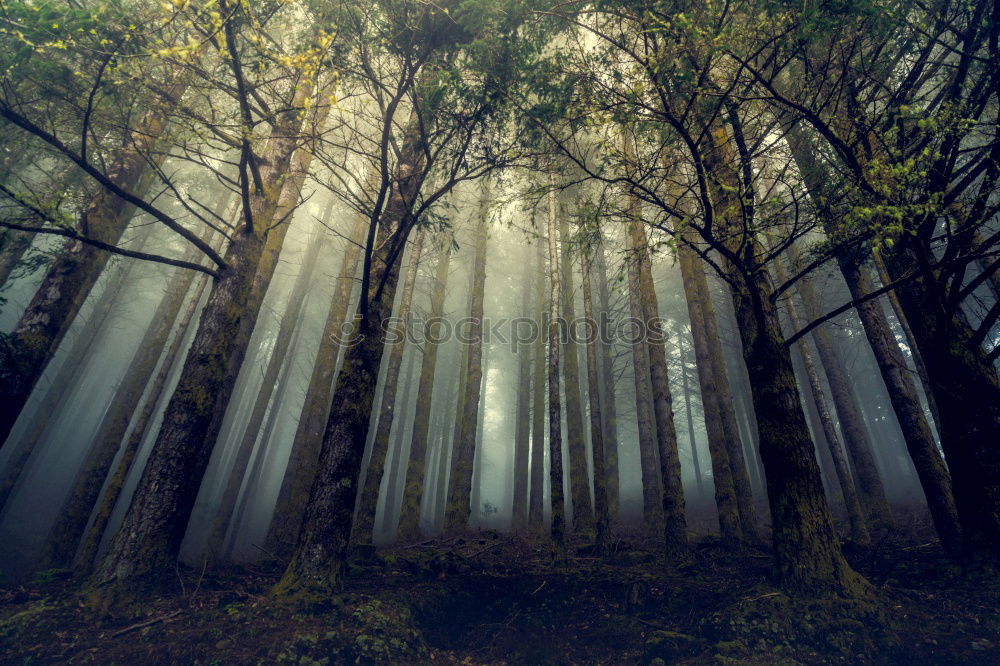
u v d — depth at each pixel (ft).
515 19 18.45
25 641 13.97
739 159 21.16
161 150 28.53
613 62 17.99
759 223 17.61
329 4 17.76
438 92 18.19
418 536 37.93
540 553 30.81
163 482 18.56
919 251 18.11
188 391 19.88
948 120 15.89
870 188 16.79
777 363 20.02
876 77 19.36
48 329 21.09
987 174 16.92
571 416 43.65
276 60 15.89
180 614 16.07
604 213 19.31
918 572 19.86
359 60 19.17
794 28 14.76
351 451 20.16
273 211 24.67
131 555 17.33
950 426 18.90
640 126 18.48
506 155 21.06
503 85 18.70
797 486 18.38
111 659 13.50
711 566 24.67
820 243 18.69
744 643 15.66
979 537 17.74
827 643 15.15
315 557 18.43
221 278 21.97
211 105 19.13
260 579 20.59
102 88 17.75
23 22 14.66
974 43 17.01
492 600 21.12
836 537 17.92
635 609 19.77
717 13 15.47
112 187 17.38
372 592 19.33
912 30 17.15
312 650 14.60
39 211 15.96
